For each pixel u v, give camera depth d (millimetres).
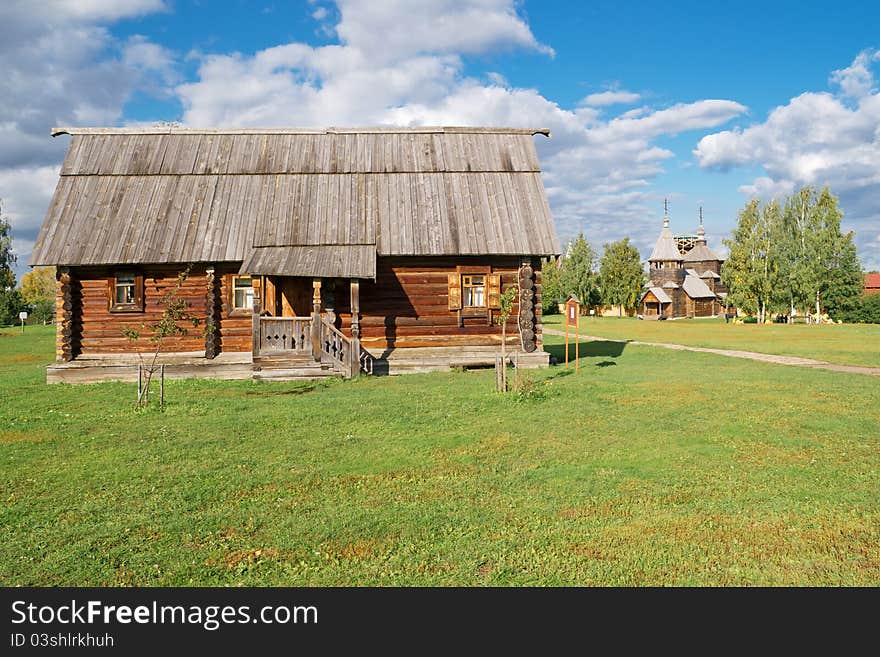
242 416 12297
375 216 20562
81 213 19891
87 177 20875
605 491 7332
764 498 7023
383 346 20125
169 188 20828
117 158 21516
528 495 7234
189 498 7336
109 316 19562
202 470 8453
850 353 25969
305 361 18234
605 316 92750
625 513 6621
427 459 8883
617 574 5273
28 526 6496
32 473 8391
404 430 10867
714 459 8672
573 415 11938
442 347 20312
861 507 6723
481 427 10992
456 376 18375
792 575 5230
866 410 12211
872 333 40906
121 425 11570
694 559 5527
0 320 60219
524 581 5164
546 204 21422
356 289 18516
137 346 19609
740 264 66938
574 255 91000
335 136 23312
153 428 11250
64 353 19109
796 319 69812
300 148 22688
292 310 21938
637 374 18547
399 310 20250
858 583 5102
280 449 9570
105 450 9617
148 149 21938
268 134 23109
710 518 6445
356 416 12086
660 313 87125
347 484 7781
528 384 13938
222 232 19766
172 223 19891
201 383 17859
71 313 19312
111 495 7453
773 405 12859
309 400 14188
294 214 20422
